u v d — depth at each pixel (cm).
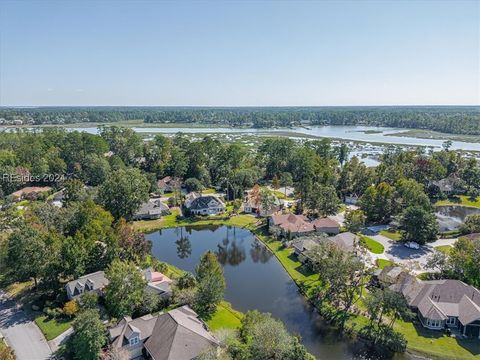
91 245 6219
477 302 5319
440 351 4675
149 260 7175
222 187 13288
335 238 7700
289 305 5841
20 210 9606
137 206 9475
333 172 13238
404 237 8212
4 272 6378
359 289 6088
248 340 4597
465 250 6456
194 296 5494
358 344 4888
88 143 14775
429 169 12500
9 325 5006
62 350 4459
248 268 7300
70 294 5512
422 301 5406
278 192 12888
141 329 4612
